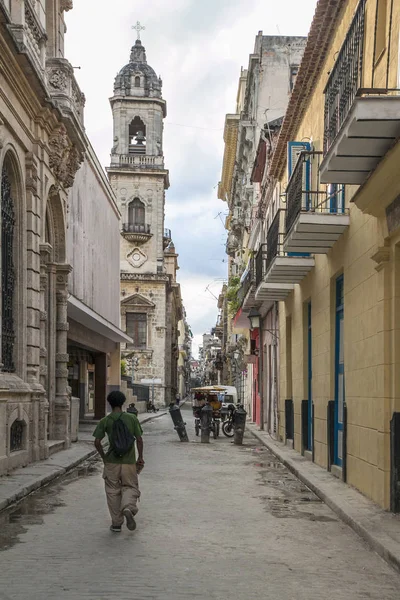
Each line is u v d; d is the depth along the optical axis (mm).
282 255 17094
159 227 66625
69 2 19625
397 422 9258
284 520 9164
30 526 8547
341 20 13367
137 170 66062
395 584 6195
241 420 22484
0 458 12695
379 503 9664
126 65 68188
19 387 14031
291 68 33594
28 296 15352
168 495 11227
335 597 5766
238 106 49438
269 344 26797
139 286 66000
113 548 7336
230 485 12523
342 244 12758
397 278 9539
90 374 48500
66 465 14875
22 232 15109
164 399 66062
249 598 5676
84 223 24781
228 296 38844
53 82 17812
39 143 16156
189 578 6234
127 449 8133
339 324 13641
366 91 8383
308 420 17281
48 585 5957
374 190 9445
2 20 12258
